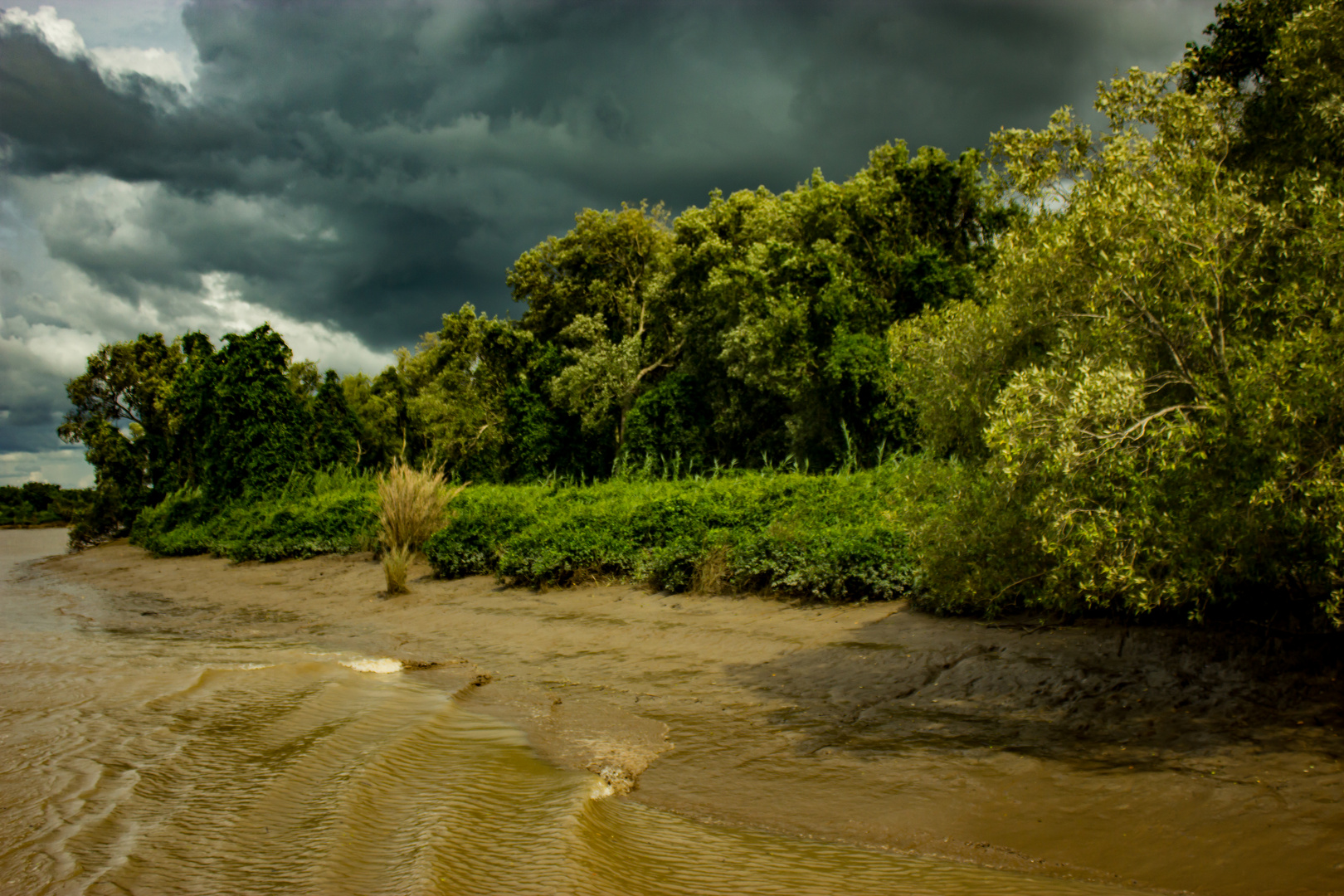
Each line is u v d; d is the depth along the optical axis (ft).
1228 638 18.24
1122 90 17.83
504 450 137.59
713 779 15.99
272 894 11.02
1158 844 11.55
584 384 118.21
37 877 11.68
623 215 129.59
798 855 12.21
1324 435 12.73
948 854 12.07
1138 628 20.21
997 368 18.44
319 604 44.52
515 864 11.73
